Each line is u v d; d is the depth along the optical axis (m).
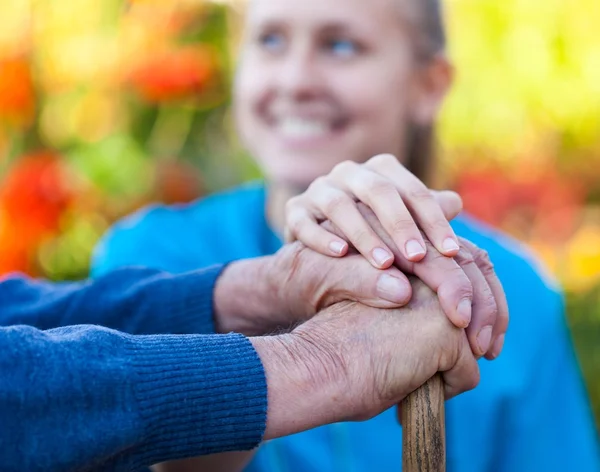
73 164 1.77
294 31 1.36
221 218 1.47
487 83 2.21
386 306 0.68
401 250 0.69
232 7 1.72
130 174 1.79
